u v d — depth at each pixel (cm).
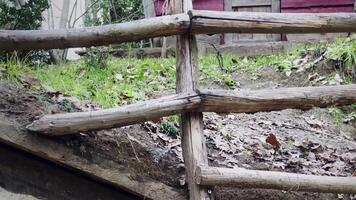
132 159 282
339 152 376
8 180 265
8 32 265
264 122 416
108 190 284
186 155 278
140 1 870
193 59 291
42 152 259
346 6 723
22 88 296
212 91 280
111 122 264
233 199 286
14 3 603
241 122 407
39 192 270
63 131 259
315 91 296
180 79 289
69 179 276
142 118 269
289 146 367
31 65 434
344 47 520
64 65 488
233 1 734
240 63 587
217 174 261
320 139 397
